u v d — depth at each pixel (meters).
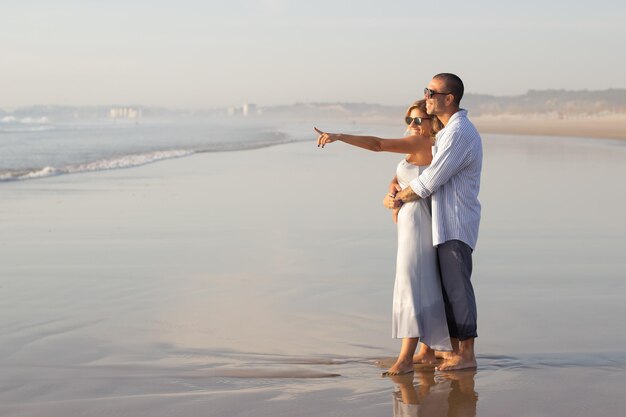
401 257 4.14
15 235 8.50
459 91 4.15
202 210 10.60
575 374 3.79
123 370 3.93
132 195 12.55
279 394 3.53
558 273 6.38
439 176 4.01
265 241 8.12
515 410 3.28
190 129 76.88
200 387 3.64
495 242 7.91
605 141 34.19
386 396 3.51
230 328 4.79
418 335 4.02
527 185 13.67
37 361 4.09
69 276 6.38
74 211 10.51
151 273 6.50
